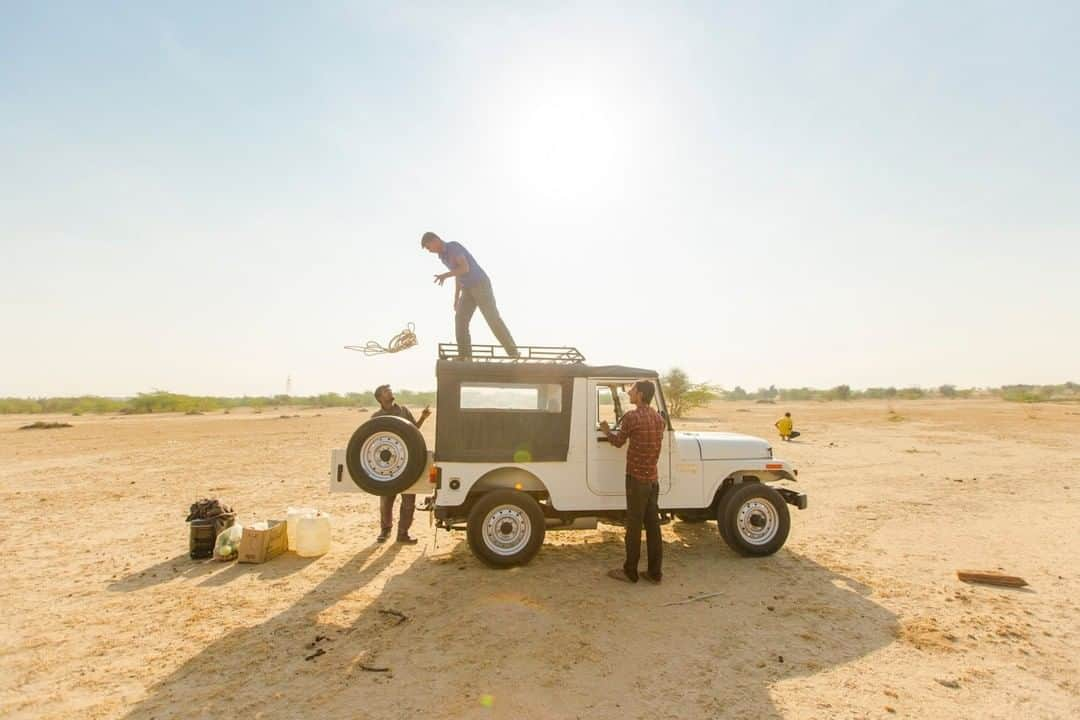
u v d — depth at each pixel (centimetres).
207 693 386
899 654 441
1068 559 681
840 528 823
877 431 2336
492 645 452
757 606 534
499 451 644
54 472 1320
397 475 627
